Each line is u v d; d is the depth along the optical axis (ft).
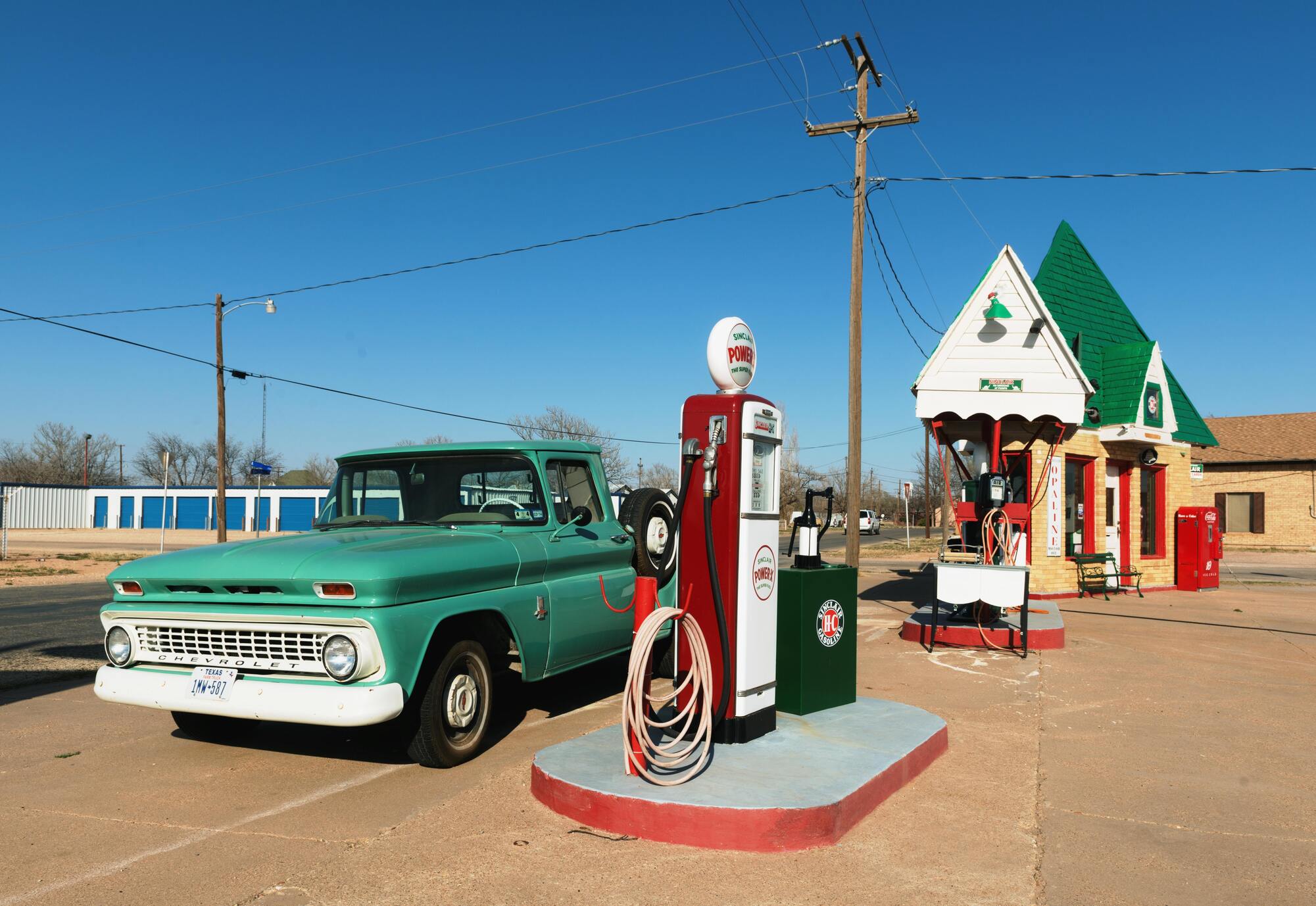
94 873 12.67
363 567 16.01
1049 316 36.47
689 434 17.60
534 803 15.43
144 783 16.79
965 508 36.27
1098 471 53.78
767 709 18.04
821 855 13.44
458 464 21.77
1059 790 17.01
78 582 67.51
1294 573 81.30
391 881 12.39
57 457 317.63
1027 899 12.17
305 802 15.65
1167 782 17.65
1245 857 13.88
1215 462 128.98
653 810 13.85
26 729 21.07
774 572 18.37
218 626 16.87
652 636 15.24
